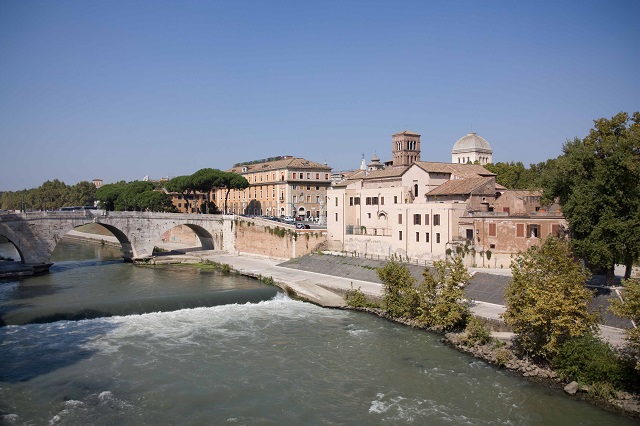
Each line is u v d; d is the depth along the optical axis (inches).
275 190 6958.7
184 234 6540.4
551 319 1984.5
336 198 4512.8
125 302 2930.6
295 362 2199.8
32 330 2559.1
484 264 3265.3
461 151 6491.1
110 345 2367.1
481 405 1796.3
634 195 2404.0
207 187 6535.4
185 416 1718.8
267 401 1838.1
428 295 2677.2
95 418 1692.9
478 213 3398.1
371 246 4165.8
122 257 5482.3
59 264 4877.0
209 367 2133.4
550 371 2003.0
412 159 5280.5
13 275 4079.7
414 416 1727.4
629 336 1918.1
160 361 2186.3
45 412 1727.4
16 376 2003.0
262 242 5012.3
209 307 3085.6
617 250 2349.9
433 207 3553.2
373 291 3265.3
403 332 2605.8
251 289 3432.6
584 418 1690.5
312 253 4453.7
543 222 3038.9
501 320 2415.1
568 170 2605.8
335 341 2468.0
